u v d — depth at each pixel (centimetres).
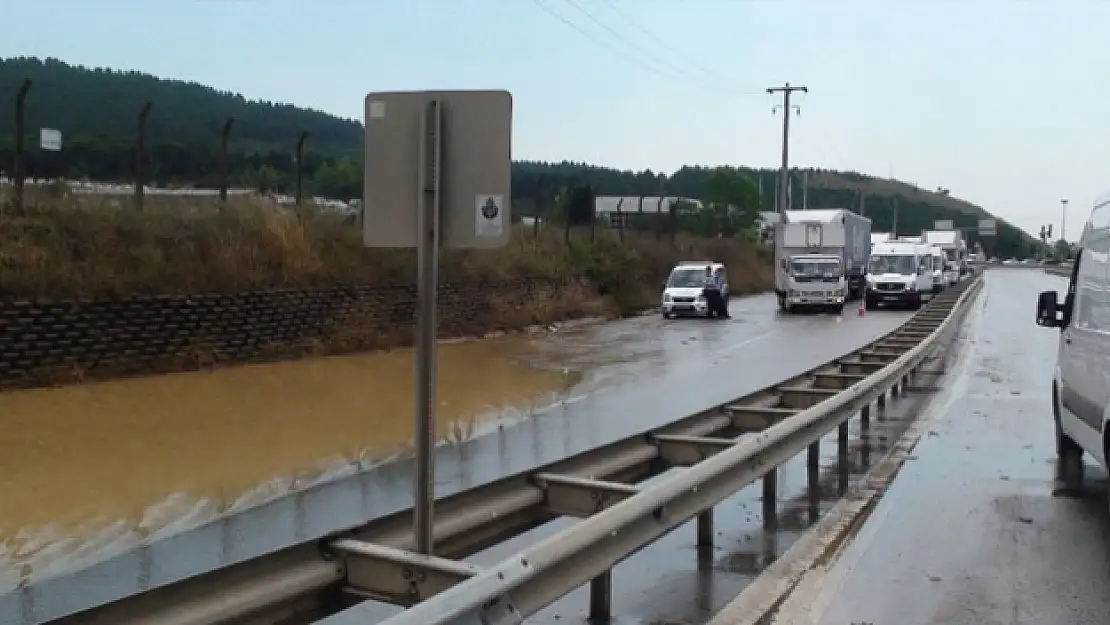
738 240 6956
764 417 910
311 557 448
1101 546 735
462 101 501
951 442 1153
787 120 6462
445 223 502
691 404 1508
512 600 417
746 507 852
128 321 1571
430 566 433
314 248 2112
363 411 1343
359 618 571
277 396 1447
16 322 1399
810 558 696
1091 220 939
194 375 1612
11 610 593
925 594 625
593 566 485
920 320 2305
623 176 11481
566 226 4044
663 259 5066
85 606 599
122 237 1716
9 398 1326
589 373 1934
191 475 952
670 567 675
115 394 1390
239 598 403
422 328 489
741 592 623
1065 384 992
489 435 1212
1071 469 1004
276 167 2598
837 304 4200
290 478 954
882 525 793
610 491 571
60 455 1016
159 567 680
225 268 1812
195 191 2291
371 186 518
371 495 893
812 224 4497
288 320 1916
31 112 2123
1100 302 842
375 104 514
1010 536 761
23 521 790
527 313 3027
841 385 1213
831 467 1021
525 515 589
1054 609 601
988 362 2069
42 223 1588
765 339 2817
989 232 15288
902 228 18025
